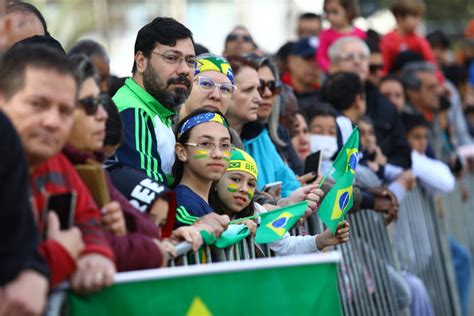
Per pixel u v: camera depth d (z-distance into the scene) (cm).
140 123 1076
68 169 781
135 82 1127
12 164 673
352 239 1426
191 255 952
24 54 723
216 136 1081
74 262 722
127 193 941
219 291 768
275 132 1431
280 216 1034
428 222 1920
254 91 1338
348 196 1125
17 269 665
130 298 741
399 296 1555
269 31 4288
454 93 2759
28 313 664
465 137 2775
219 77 1233
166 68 1110
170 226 952
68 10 3559
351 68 1858
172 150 1105
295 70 1931
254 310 777
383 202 1533
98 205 821
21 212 672
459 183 2478
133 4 3953
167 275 750
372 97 1855
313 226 1302
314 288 796
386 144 1802
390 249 1564
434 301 1881
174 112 1147
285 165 1378
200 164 1078
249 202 1159
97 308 733
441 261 1950
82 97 818
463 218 2542
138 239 827
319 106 1598
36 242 682
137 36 1133
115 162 1017
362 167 1556
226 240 994
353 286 1405
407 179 1772
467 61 3297
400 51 2380
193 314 757
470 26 3353
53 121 716
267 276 783
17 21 1136
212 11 4231
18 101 715
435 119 2288
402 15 2433
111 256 750
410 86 2241
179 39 1117
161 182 1047
